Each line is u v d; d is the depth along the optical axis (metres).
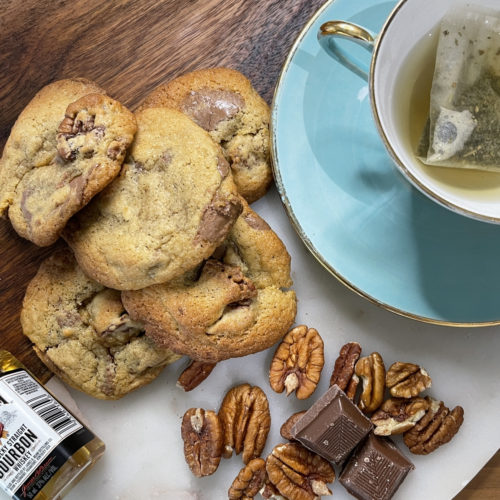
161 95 0.52
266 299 0.52
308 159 0.52
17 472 0.51
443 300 0.52
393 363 0.55
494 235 0.52
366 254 0.52
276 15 0.54
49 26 0.53
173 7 0.53
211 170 0.49
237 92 0.52
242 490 0.54
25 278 0.54
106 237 0.49
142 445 0.55
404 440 0.54
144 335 0.53
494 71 0.47
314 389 0.54
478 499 0.55
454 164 0.47
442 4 0.46
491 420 0.55
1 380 0.51
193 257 0.49
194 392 0.55
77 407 0.55
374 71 0.46
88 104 0.49
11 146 0.51
